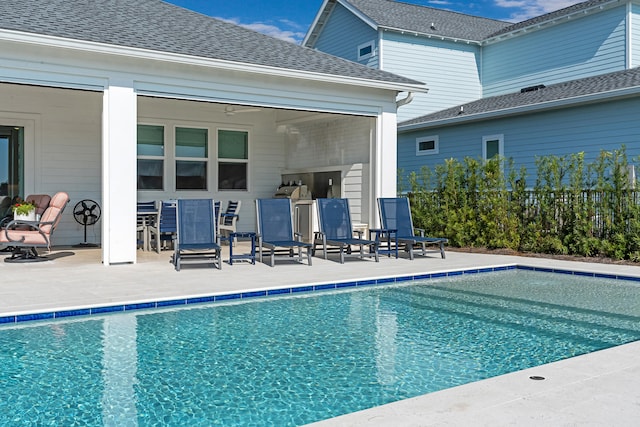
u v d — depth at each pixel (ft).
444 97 62.90
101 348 14.19
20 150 35.14
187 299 19.11
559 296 21.52
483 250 35.53
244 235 27.91
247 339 15.17
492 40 63.21
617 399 9.31
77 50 24.97
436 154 54.60
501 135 48.14
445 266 27.58
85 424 9.62
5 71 24.13
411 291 22.49
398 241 32.48
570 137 42.68
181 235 26.58
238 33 35.29
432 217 38.81
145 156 39.63
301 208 38.73
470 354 13.91
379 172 34.94
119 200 26.71
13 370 12.47
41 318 16.66
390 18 61.57
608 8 51.67
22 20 25.25
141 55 26.14
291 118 43.11
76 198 36.86
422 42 61.62
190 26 33.32
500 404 9.09
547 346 14.65
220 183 42.70
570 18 54.90
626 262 29.12
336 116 39.34
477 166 36.37
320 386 11.57
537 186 33.94
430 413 8.73
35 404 10.52
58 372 12.37
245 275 23.99
